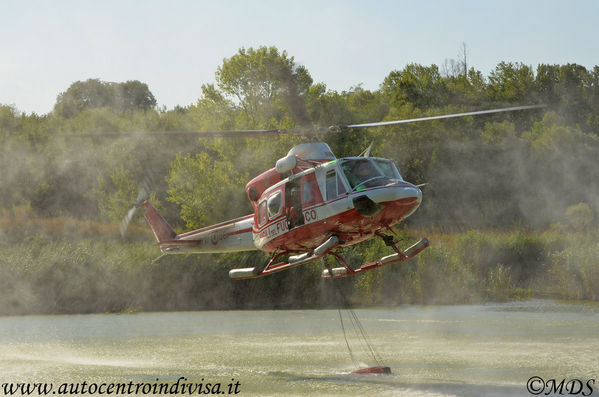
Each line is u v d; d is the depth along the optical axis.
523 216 95.19
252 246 27.86
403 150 101.81
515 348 28.30
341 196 21.86
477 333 32.97
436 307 45.84
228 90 81.00
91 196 79.06
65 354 28.73
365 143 74.12
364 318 40.16
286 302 48.53
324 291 48.56
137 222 70.81
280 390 20.80
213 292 49.16
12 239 63.19
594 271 49.56
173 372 24.33
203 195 59.75
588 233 64.19
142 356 27.98
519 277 56.81
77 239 63.25
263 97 79.88
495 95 138.62
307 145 24.33
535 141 108.56
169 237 31.48
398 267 49.72
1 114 91.88
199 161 62.78
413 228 86.44
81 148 87.31
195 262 50.00
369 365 25.05
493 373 23.00
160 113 108.06
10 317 44.56
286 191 23.80
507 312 42.12
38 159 85.75
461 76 152.38
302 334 34.56
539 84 135.38
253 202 26.14
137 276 49.22
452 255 54.94
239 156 61.78
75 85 178.00
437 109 126.81
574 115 129.00
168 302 48.78
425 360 25.92
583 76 134.38
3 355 28.53
